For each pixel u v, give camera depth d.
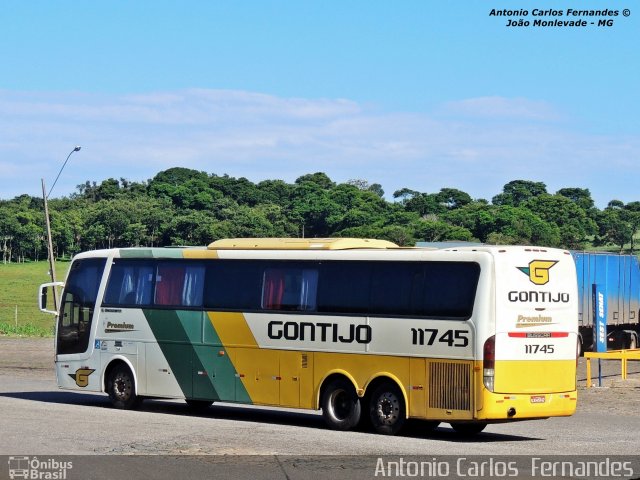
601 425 23.50
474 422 20.44
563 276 20.77
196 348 24.30
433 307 20.45
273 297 23.00
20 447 17.56
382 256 21.34
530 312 20.19
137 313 25.56
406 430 22.25
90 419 22.45
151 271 25.47
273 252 23.17
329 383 21.92
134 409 25.69
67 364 27.02
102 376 26.20
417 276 20.77
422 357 20.47
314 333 22.16
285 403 22.58
